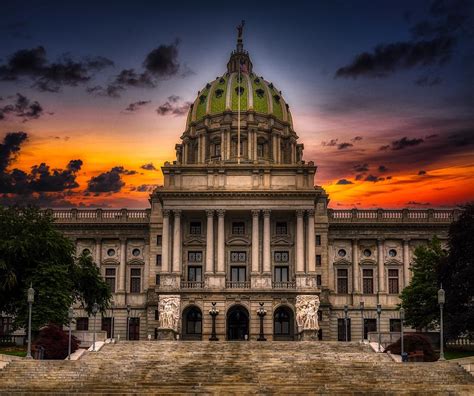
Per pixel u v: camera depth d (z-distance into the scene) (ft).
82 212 361.10
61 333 220.02
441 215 358.84
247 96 432.66
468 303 241.76
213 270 315.17
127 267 355.97
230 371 184.75
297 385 168.35
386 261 354.95
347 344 237.86
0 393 159.33
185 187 323.57
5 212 255.29
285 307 313.53
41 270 242.99
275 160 425.69
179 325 309.42
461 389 163.12
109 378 175.94
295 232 321.32
